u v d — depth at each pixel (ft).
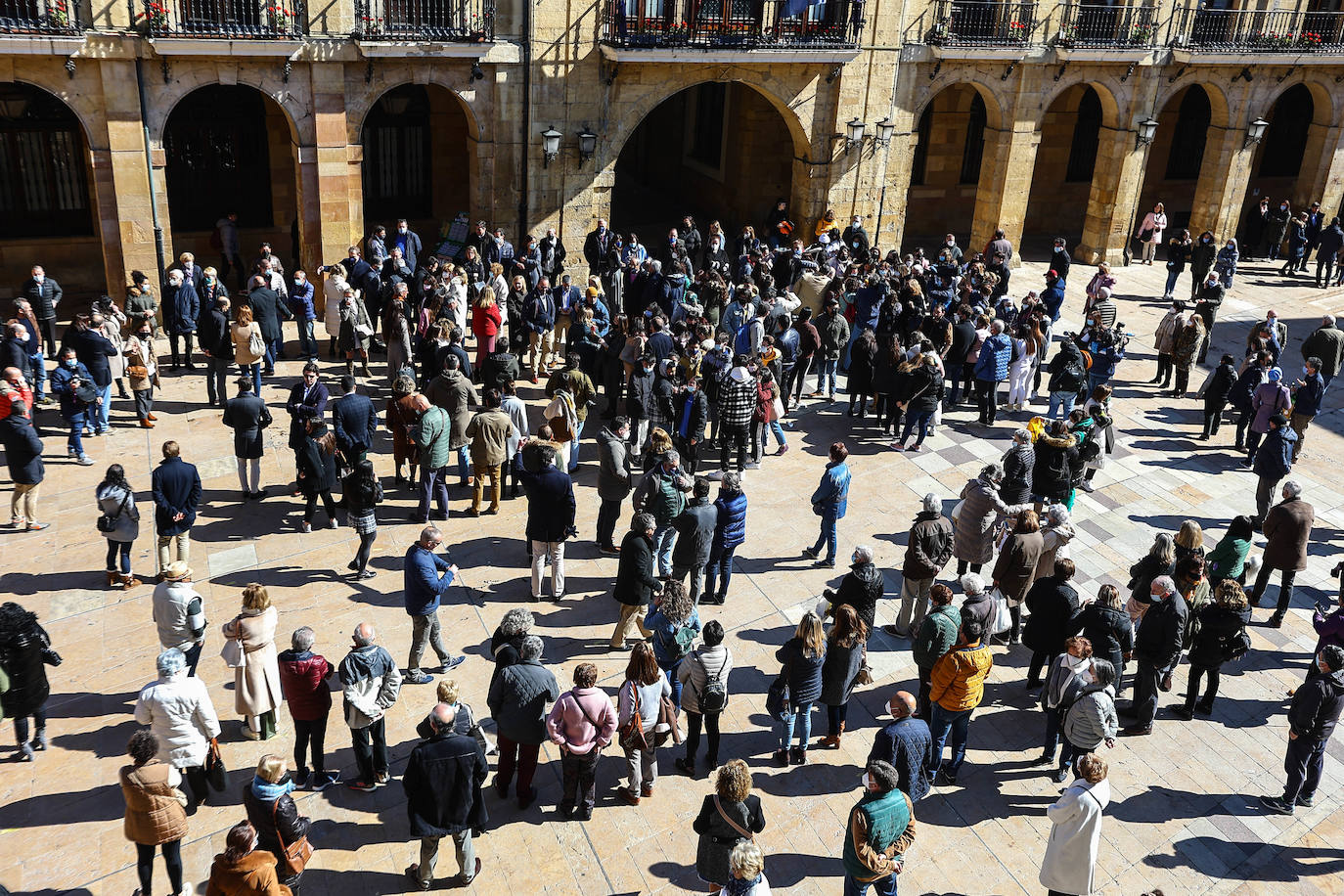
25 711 29.78
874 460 51.39
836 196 76.02
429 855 26.48
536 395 55.01
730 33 67.46
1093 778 25.30
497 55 63.31
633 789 30.01
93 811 28.96
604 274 63.10
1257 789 32.45
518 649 29.09
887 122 74.69
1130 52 78.13
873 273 59.52
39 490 43.88
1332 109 88.89
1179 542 36.73
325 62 59.52
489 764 31.32
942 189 92.17
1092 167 95.45
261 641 30.37
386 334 52.60
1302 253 86.99
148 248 59.06
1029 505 36.73
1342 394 63.72
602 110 67.36
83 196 66.18
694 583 38.34
